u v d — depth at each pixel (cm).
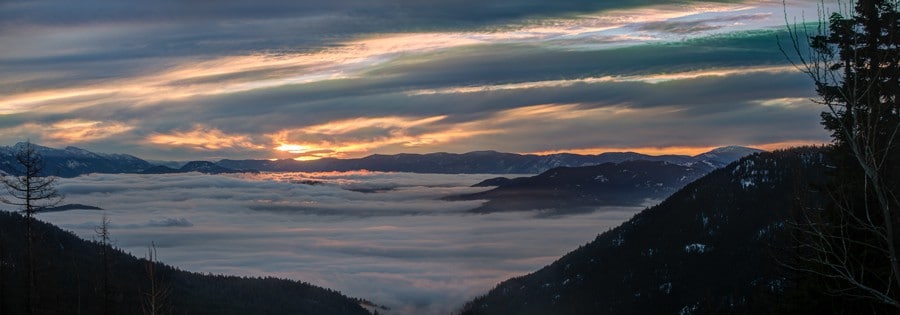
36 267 5662
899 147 1730
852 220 1983
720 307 10712
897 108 1711
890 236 1119
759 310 3147
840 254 1919
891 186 1769
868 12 1842
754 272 11231
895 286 1889
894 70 1535
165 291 3144
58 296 7731
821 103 1188
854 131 1161
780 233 2561
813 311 2325
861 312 2066
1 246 7025
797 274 2486
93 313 7669
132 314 7775
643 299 13262
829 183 2192
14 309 6084
